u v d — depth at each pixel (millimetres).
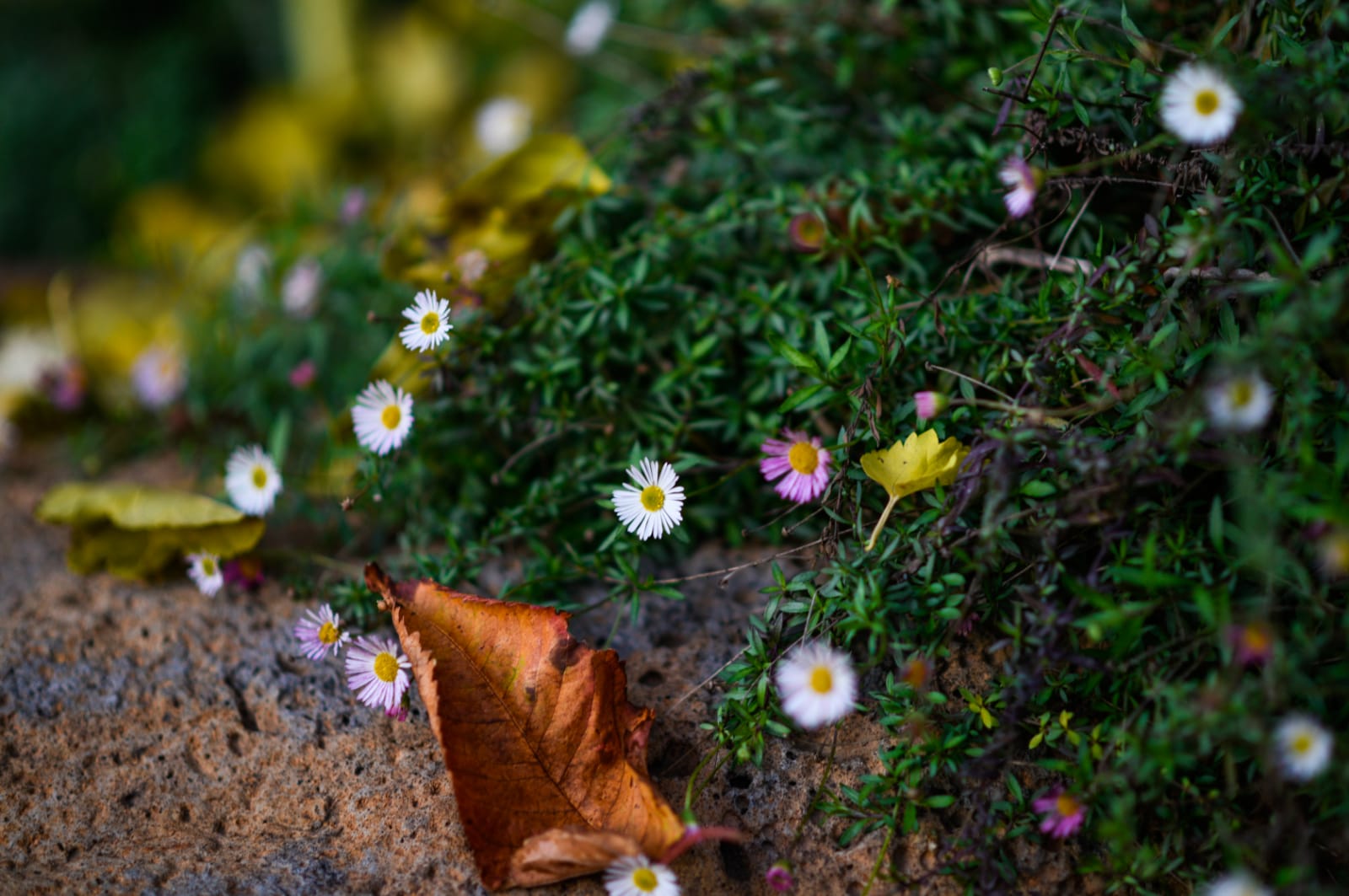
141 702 500
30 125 1188
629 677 491
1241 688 414
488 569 533
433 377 529
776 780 461
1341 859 432
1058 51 480
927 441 458
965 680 469
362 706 493
